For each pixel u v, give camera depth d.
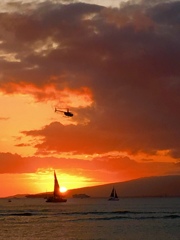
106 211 182.75
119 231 98.06
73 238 86.69
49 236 90.50
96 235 91.12
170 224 115.19
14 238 87.94
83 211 182.25
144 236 88.81
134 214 160.38
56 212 174.88
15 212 174.75
